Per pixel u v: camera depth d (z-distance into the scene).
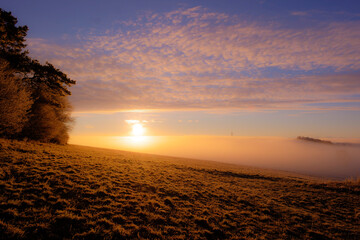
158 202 10.42
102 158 22.92
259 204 13.02
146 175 16.59
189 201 11.80
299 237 9.10
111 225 7.26
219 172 27.02
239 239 8.02
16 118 19.27
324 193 18.09
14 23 22.81
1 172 9.92
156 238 7.04
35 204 7.65
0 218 6.29
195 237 7.61
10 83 18.48
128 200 9.85
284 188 19.56
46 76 27.34
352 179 22.48
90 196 9.47
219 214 10.35
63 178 11.05
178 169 24.81
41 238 5.82
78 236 6.23
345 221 11.85
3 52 22.94
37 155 15.86
